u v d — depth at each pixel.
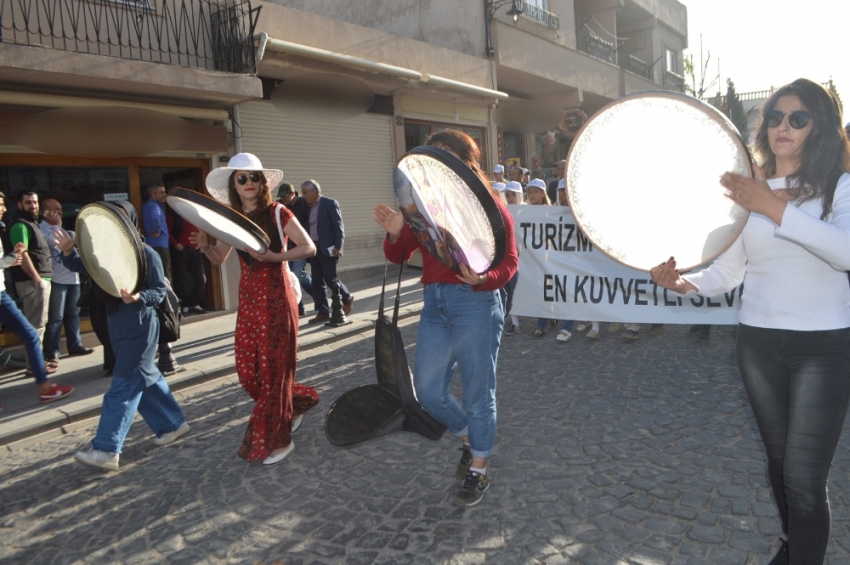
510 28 15.32
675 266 2.21
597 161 2.19
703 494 3.22
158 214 8.30
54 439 5.01
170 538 3.19
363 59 10.92
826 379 2.07
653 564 2.66
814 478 2.08
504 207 2.99
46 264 6.75
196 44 8.89
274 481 3.74
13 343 7.48
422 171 2.62
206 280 9.94
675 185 2.11
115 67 7.33
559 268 6.78
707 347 6.18
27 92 7.27
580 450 3.86
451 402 3.32
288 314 3.90
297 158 11.14
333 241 8.05
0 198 5.89
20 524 3.48
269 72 10.29
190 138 8.98
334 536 3.08
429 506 3.29
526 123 18.27
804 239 1.83
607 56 21.12
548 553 2.79
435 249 2.83
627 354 6.07
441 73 13.21
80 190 8.32
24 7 7.53
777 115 2.10
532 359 6.11
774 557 2.47
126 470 4.09
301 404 4.39
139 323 4.10
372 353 6.88
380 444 4.17
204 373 6.39
